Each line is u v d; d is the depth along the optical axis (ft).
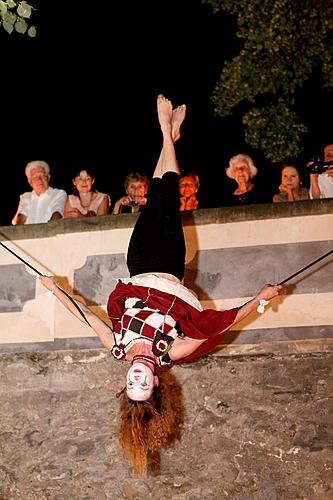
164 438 19.83
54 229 25.31
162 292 18.17
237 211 24.07
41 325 24.86
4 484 23.44
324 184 26.09
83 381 24.08
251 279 23.68
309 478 21.79
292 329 23.18
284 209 23.82
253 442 22.36
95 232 25.02
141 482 22.62
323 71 33.30
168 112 20.52
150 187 19.70
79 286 24.85
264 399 22.71
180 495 22.30
